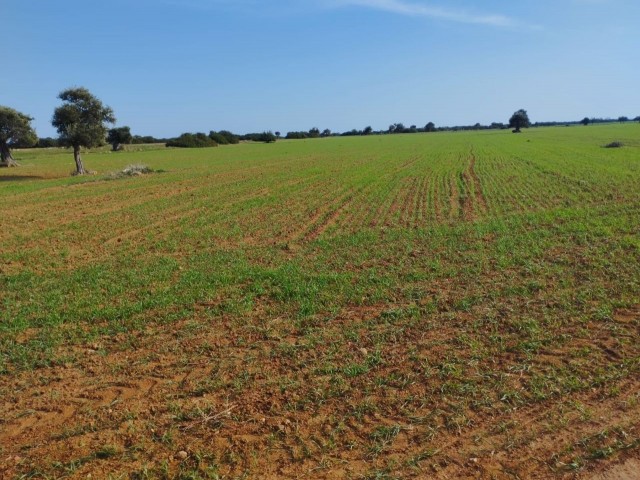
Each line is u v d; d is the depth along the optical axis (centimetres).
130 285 1004
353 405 561
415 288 928
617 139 6556
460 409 547
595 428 507
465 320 780
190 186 2870
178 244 1395
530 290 902
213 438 509
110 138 9175
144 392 604
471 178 2752
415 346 697
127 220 1800
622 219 1454
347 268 1090
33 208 2138
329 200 2156
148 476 455
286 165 4306
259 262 1178
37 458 486
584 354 656
